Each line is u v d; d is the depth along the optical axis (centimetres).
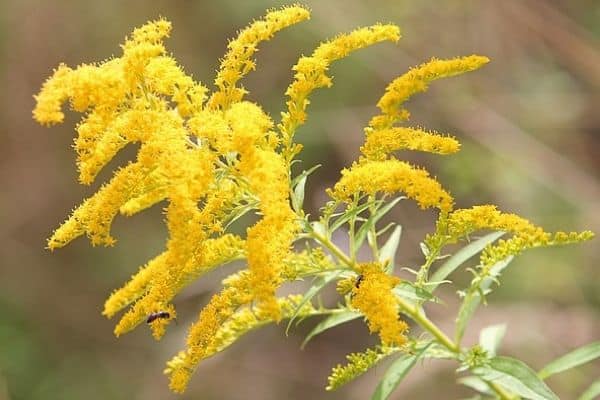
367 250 909
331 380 468
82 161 452
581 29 1200
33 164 1434
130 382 1277
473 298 499
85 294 1363
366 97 1293
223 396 1263
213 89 1379
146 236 1371
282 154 458
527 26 1205
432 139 454
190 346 452
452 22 1234
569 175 1137
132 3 1417
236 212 453
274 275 400
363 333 1305
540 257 1102
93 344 1335
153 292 455
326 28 1269
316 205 1256
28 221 1414
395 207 1192
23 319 1335
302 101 464
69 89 433
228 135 425
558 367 504
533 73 1234
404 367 451
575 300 1073
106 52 1434
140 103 446
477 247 476
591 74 1189
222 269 1163
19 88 1437
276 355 1300
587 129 1204
